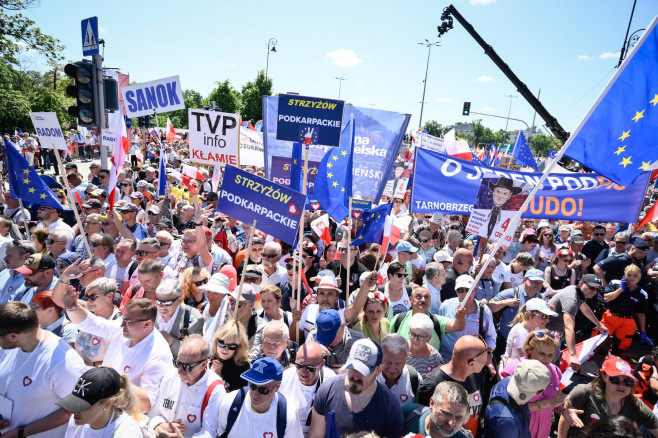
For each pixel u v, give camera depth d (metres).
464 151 12.00
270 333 3.69
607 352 7.12
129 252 5.80
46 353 3.02
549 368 3.64
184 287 5.13
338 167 6.23
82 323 3.70
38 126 6.82
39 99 34.16
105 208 8.81
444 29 17.25
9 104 28.44
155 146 26.14
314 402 3.30
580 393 3.83
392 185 13.02
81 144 28.30
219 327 3.99
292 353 4.16
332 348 4.19
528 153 13.33
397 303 5.35
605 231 9.38
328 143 4.81
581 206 5.65
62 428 3.05
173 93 9.20
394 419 3.12
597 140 4.02
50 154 22.72
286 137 4.82
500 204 5.29
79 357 3.19
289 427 2.99
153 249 5.68
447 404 2.78
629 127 3.90
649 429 3.68
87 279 4.58
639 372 4.60
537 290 5.58
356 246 6.88
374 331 4.61
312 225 6.54
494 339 5.04
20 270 4.43
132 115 9.31
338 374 3.60
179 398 3.23
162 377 3.49
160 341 3.66
